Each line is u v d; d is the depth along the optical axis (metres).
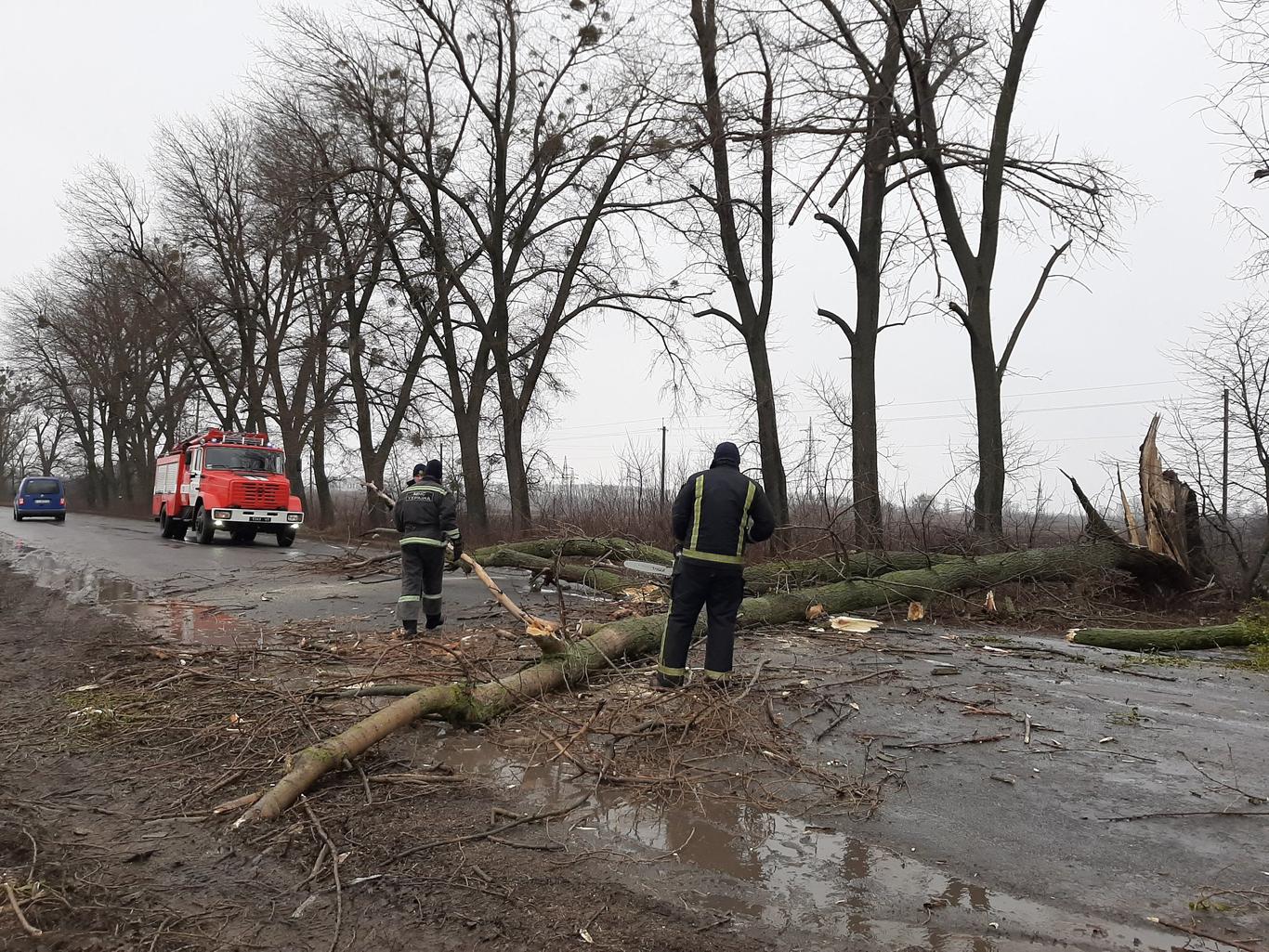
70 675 6.31
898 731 5.17
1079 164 14.38
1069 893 3.13
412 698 4.75
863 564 10.28
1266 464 13.08
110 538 22.73
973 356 14.22
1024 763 4.63
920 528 12.96
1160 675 6.93
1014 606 10.00
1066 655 7.70
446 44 21.22
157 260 31.78
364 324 27.05
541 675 5.62
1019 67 14.40
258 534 25.34
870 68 14.38
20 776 4.32
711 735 4.91
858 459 14.79
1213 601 10.77
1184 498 11.14
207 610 9.57
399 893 3.08
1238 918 2.96
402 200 21.56
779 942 2.78
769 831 3.68
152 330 35.47
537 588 11.30
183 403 43.31
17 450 75.31
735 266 16.97
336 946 2.75
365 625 8.59
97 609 9.65
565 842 3.54
